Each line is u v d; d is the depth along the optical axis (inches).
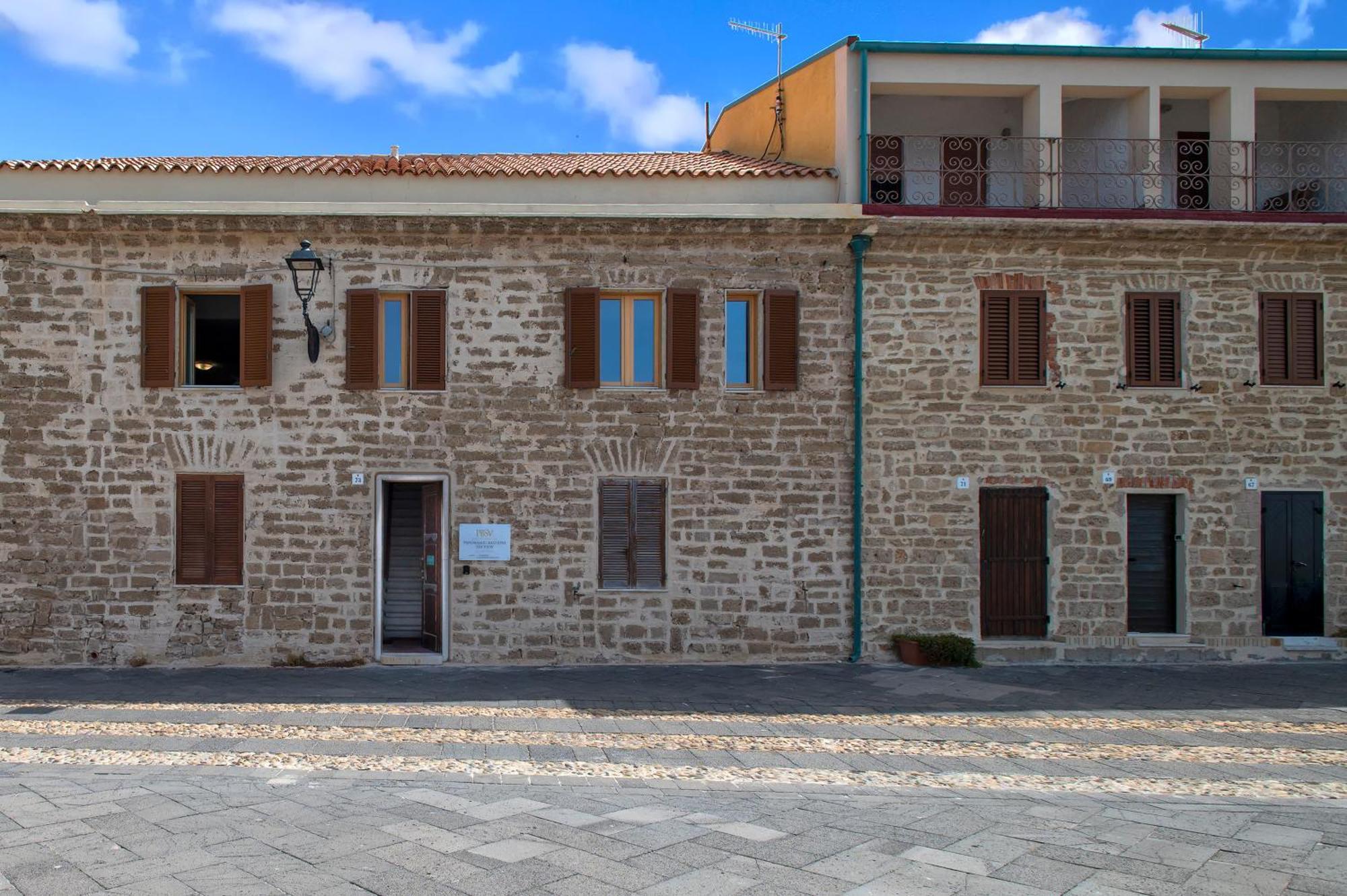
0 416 488.1
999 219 497.4
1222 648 511.2
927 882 216.2
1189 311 516.7
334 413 494.3
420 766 309.4
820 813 266.4
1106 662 505.4
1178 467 514.3
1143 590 519.2
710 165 550.9
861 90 513.3
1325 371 520.1
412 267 498.0
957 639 494.0
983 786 295.7
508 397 498.0
